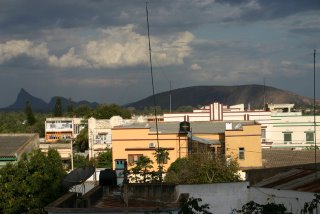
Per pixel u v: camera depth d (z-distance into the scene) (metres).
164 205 15.52
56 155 27.97
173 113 66.06
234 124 51.78
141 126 45.53
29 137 43.34
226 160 35.25
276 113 64.06
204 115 65.25
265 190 19.66
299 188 18.81
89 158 60.28
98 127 75.12
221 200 19.78
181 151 43.22
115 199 18.30
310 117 63.09
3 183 26.11
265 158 44.62
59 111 140.50
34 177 25.98
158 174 28.69
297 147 61.03
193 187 19.47
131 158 44.00
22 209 25.92
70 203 16.19
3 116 172.38
